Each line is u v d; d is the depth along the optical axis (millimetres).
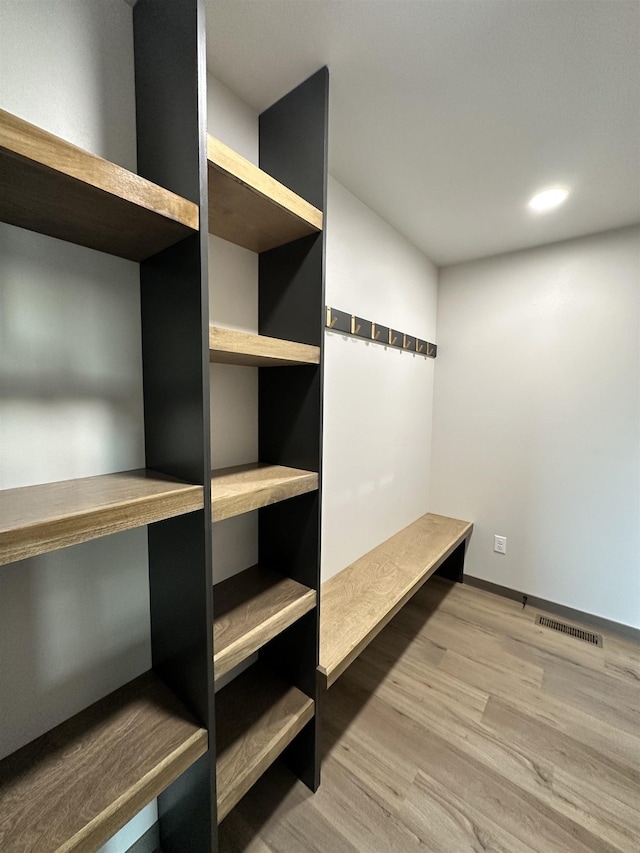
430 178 1649
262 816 1182
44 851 627
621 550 2154
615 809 1215
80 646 893
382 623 1500
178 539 900
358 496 2025
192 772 923
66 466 856
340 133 1367
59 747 805
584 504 2258
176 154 797
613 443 2150
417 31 961
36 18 750
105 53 859
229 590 1190
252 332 1298
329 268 1683
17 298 763
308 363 1132
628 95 1158
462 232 2166
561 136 1363
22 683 801
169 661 969
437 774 1322
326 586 1752
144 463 996
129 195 654
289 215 1022
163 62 811
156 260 897
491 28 947
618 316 2100
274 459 1290
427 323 2621
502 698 1667
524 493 2459
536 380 2375
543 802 1233
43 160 545
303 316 1176
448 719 1553
